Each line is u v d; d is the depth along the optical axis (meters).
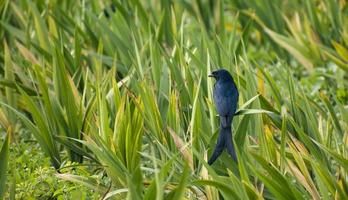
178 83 12.41
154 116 11.27
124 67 14.57
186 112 12.05
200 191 10.34
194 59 12.75
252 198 9.31
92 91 13.16
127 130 10.65
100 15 16.50
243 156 10.61
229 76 10.23
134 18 16.88
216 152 9.80
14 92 13.78
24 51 14.69
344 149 10.77
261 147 10.63
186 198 10.06
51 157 12.33
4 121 13.53
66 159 12.80
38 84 13.45
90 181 10.84
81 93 14.12
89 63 14.94
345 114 11.27
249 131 11.61
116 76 14.16
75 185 11.03
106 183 11.07
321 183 9.61
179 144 10.58
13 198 10.27
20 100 13.88
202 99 12.09
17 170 11.52
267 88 13.45
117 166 10.37
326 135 11.24
